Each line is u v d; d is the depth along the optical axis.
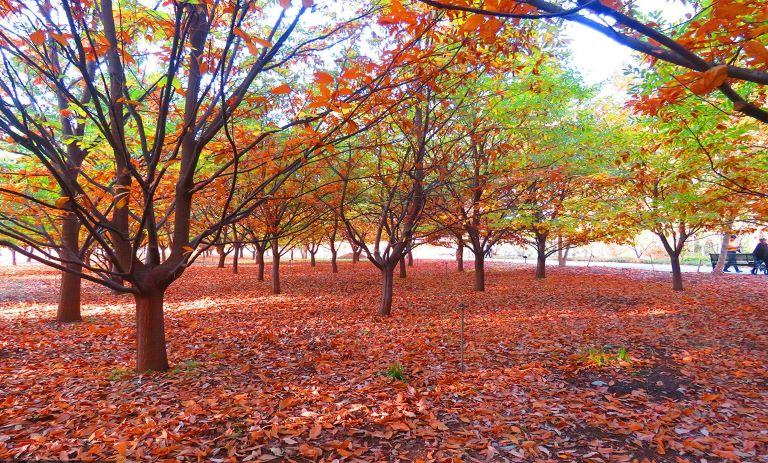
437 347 6.73
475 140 7.80
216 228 4.86
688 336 7.19
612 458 3.43
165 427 3.82
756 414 4.15
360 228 18.16
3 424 3.93
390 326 8.48
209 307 11.16
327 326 8.54
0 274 21.84
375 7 4.60
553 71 8.98
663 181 8.71
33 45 4.11
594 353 6.07
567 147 9.31
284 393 4.75
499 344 6.90
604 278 16.83
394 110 4.77
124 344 7.11
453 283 16.30
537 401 4.49
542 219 12.74
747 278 16.16
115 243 6.00
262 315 9.89
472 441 3.65
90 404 4.40
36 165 6.74
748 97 6.06
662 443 3.65
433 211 9.96
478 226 11.07
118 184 5.27
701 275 17.81
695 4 3.58
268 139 7.28
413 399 4.56
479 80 8.22
